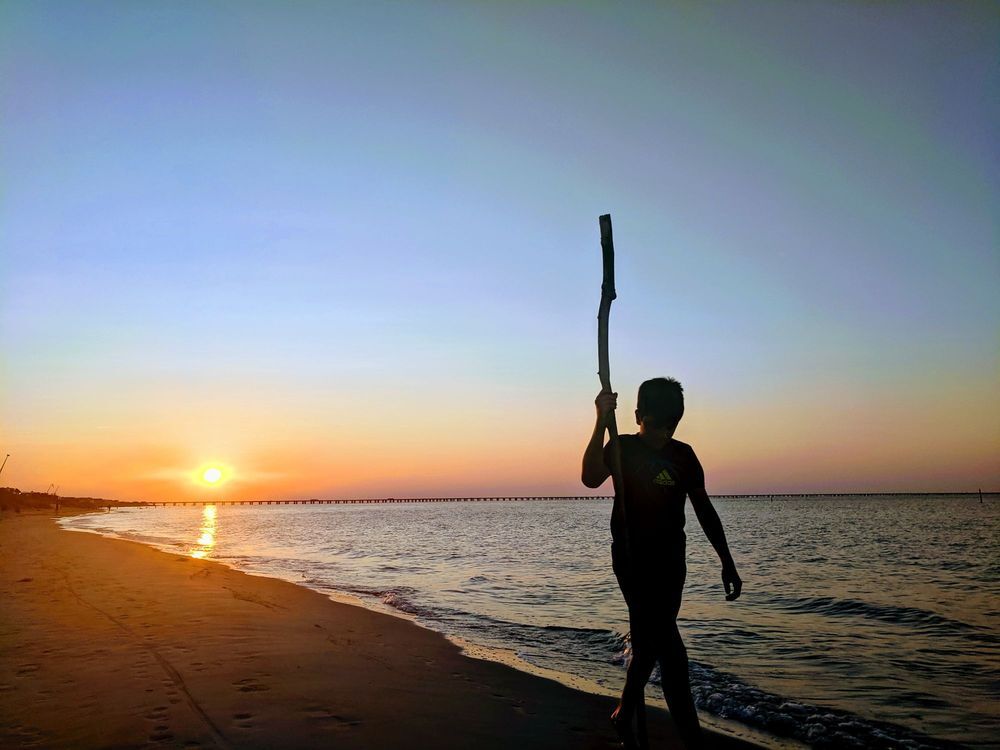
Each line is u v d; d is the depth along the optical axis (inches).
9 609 301.3
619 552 122.9
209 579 454.0
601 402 122.8
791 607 408.5
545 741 144.6
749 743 161.2
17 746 128.1
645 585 119.8
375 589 475.5
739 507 4028.1
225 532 1561.3
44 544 869.2
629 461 123.3
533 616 359.6
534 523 2182.6
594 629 310.2
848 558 814.5
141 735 134.5
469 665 223.0
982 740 166.9
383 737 139.1
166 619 279.3
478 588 492.7
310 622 291.1
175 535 1366.9
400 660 223.0
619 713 128.0
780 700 197.8
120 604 322.0
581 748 141.5
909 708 197.5
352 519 2824.8
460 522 2332.7
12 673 184.2
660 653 119.9
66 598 342.0
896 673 242.8
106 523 2220.7
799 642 299.4
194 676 182.5
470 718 158.2
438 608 386.6
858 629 334.6
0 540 966.4
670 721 168.6
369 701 166.2
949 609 407.5
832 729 172.6
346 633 269.9
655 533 119.7
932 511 3024.1
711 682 217.9
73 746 128.2
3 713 148.2
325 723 146.0
